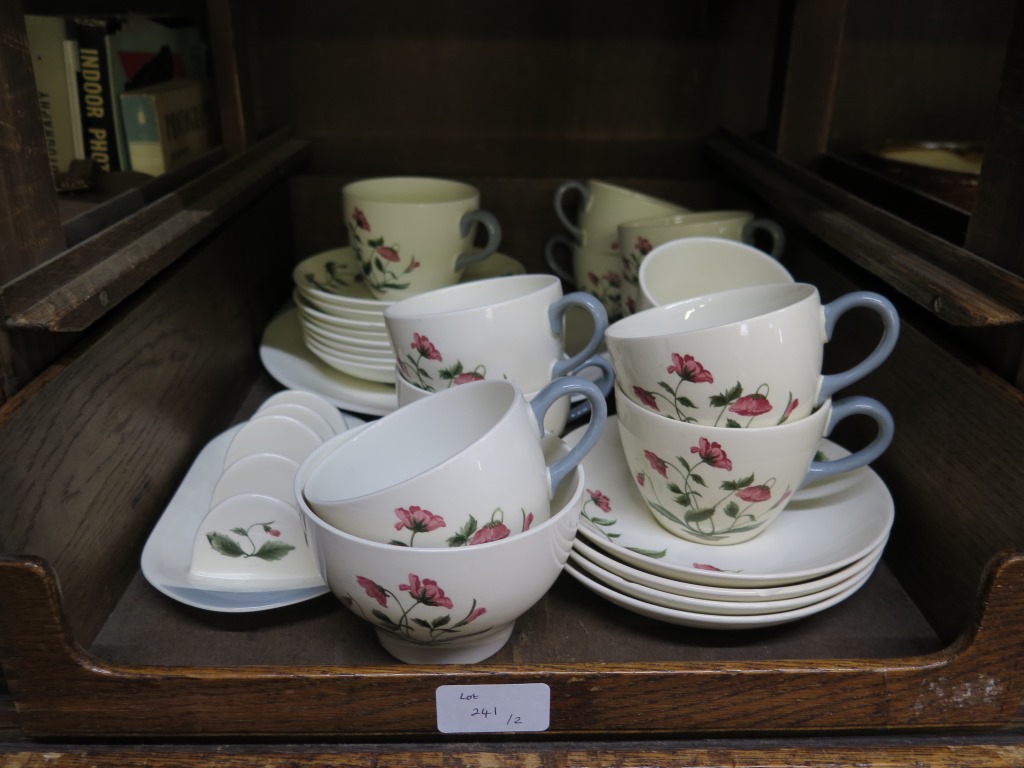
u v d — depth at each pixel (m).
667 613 0.59
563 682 0.55
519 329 0.67
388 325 0.70
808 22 1.04
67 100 0.90
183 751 0.56
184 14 1.12
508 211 1.18
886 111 1.22
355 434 0.60
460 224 0.94
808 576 0.59
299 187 1.16
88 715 0.55
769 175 1.00
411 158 1.23
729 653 0.61
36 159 0.58
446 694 0.55
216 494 0.69
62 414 0.58
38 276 0.56
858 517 0.67
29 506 0.54
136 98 0.91
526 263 1.21
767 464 0.62
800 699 0.56
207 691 0.55
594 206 1.04
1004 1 1.16
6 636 0.52
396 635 0.58
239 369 0.96
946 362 0.65
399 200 1.03
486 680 0.55
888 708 0.56
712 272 0.84
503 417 0.54
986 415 0.59
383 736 0.57
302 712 0.55
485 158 1.23
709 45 1.18
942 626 0.63
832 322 0.63
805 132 1.09
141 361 0.70
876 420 0.70
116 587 0.65
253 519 0.65
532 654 0.61
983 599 0.54
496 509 0.53
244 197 0.90
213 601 0.62
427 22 1.16
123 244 0.67
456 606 0.53
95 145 0.92
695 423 0.63
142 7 1.10
